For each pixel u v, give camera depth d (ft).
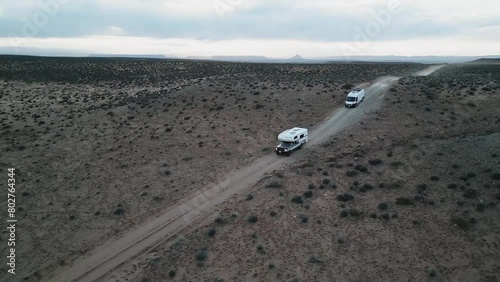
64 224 114.11
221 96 229.25
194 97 230.68
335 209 110.22
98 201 125.70
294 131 157.89
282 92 231.71
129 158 156.15
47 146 168.76
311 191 119.85
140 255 97.35
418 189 116.98
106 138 177.27
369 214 106.52
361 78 304.30
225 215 111.34
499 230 95.14
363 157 143.33
